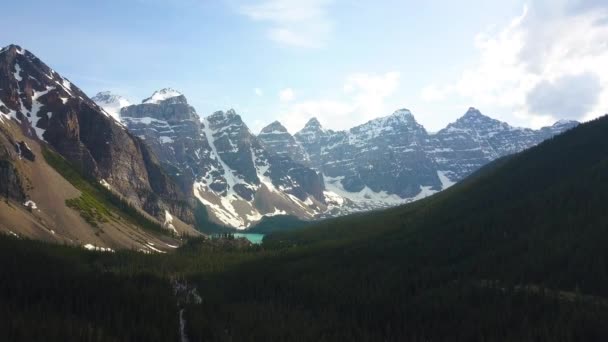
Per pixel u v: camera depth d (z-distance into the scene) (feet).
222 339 572.92
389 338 587.68
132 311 609.42
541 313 585.22
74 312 590.96
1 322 523.70
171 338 561.84
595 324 533.55
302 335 583.17
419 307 647.97
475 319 599.16
